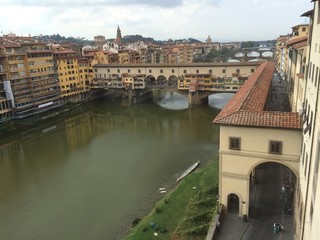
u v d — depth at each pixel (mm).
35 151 77562
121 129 94812
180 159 66938
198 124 95750
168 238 37281
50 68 117750
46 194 55125
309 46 32281
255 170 43625
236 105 41250
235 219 37375
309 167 25266
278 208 38938
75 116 113500
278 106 74562
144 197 51500
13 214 49250
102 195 53250
